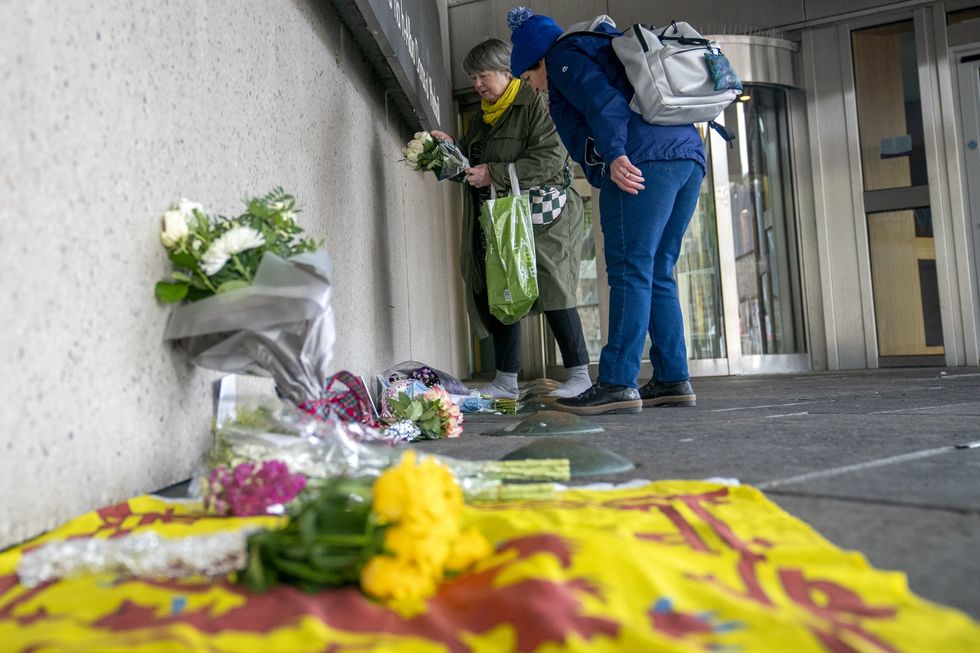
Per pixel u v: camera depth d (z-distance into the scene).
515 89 3.70
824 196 6.73
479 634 0.71
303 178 2.79
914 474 1.39
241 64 2.26
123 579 0.97
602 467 1.60
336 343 3.04
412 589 0.83
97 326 1.44
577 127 2.99
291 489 1.32
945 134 6.41
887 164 6.62
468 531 1.04
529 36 3.02
